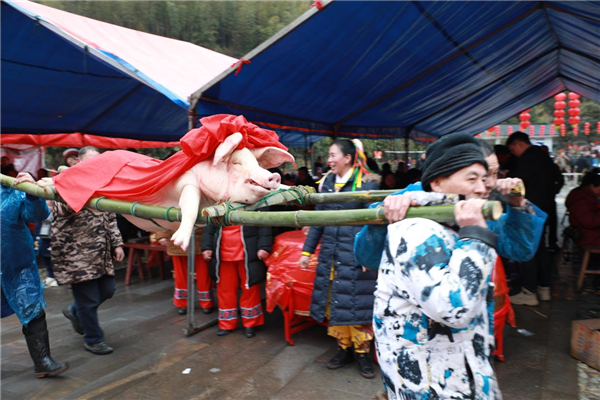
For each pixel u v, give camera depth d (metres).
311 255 3.46
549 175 4.53
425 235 1.26
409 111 7.59
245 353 3.60
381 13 3.50
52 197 2.19
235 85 4.02
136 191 1.82
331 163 3.14
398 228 1.33
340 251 3.06
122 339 3.97
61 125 7.86
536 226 1.44
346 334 3.24
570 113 12.67
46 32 4.79
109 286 3.72
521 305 4.44
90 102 7.07
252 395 2.94
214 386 3.08
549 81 8.99
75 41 4.04
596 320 3.36
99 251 3.52
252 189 1.61
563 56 6.94
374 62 4.55
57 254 3.41
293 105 5.21
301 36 3.49
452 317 1.16
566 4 4.10
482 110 9.97
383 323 1.40
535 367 3.17
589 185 4.98
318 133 6.54
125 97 7.09
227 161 1.68
